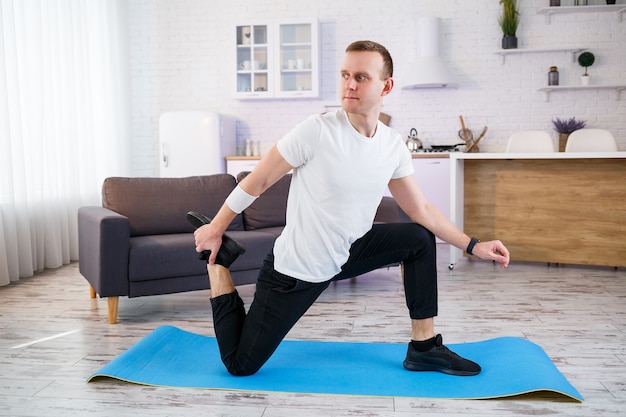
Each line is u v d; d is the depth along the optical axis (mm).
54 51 5285
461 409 2123
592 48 6617
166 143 6602
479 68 6773
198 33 7121
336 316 3436
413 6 6809
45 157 5086
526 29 6699
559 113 6707
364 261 2342
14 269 4551
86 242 3721
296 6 6957
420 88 6879
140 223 3990
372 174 2123
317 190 2094
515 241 5055
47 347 2932
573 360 2668
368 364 2564
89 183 5875
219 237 2232
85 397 2273
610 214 4758
